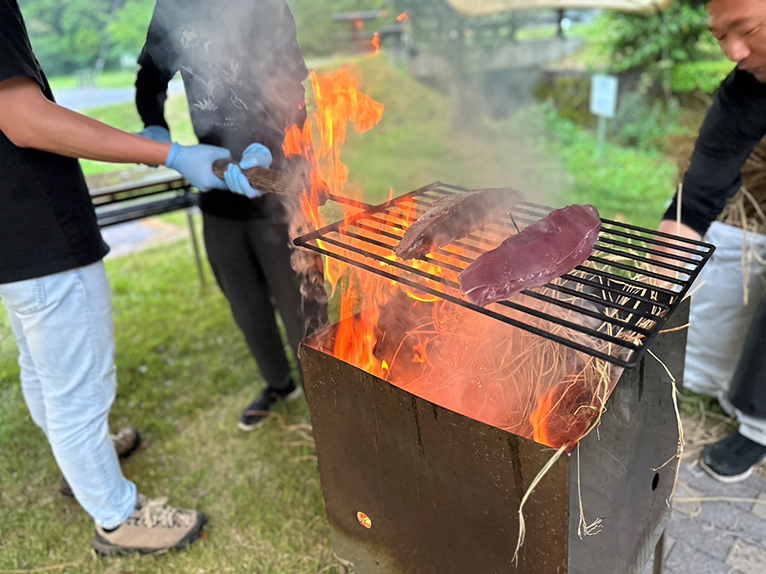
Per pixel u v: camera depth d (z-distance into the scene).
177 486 2.28
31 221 1.49
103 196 2.92
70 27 12.47
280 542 2.00
